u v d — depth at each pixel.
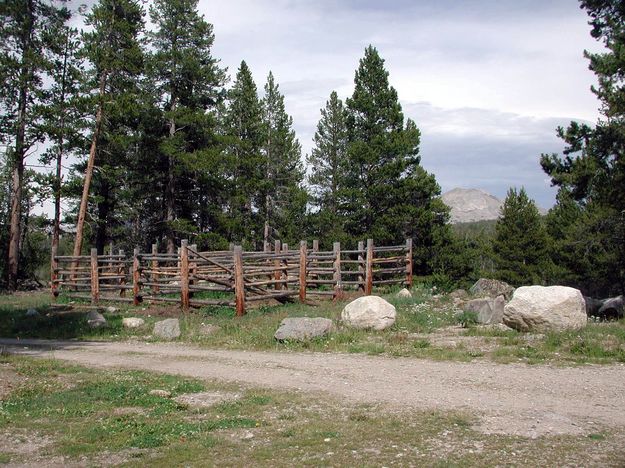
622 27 24.41
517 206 48.97
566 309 14.05
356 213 37.34
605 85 23.70
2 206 42.59
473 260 41.94
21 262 41.78
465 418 7.96
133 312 20.70
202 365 12.42
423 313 17.42
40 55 34.50
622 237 35.44
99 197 36.16
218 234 40.25
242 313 18.50
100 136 36.16
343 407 8.71
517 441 6.99
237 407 8.79
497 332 14.51
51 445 7.21
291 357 13.02
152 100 37.72
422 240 38.25
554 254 47.59
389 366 11.67
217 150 38.47
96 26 34.84
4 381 10.72
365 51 39.56
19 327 19.23
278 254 21.02
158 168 40.59
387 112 38.62
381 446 6.89
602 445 6.82
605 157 24.69
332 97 48.34
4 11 33.28
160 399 9.27
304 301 20.48
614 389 9.45
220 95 40.62
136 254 22.78
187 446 7.00
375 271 23.61
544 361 11.66
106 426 7.88
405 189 36.59
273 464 6.37
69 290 27.16
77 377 11.26
